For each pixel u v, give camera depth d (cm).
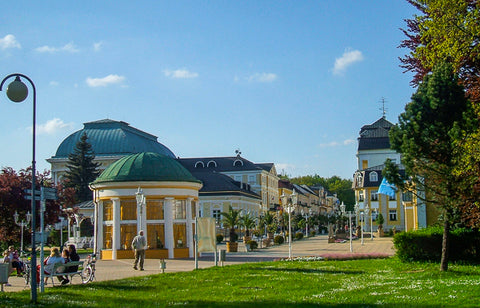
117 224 4094
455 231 2545
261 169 12369
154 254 4034
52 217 5447
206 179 9756
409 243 2616
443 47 2333
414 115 2147
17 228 5462
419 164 2127
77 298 1809
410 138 2116
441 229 2653
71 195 6562
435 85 2109
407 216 5622
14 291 2156
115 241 4072
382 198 8950
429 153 2095
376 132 10294
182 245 4181
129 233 4134
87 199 9862
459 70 2411
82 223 7938
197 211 4366
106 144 11719
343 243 6128
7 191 5316
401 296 1670
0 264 2058
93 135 11925
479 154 2091
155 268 3206
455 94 2114
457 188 2089
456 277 2061
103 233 4234
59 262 2283
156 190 4066
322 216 12500
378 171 9112
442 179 2088
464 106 2122
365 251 4441
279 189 14488
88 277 2478
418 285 1895
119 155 11456
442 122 2094
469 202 2155
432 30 2361
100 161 11481
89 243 6806
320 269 2633
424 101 2130
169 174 4112
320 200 18162
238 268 2756
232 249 4841
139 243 3058
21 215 5422
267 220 8244
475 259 2528
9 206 5341
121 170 4141
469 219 2306
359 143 10200
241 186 10631
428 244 2588
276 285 2070
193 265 3378
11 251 2936
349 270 2555
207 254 4553
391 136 2189
